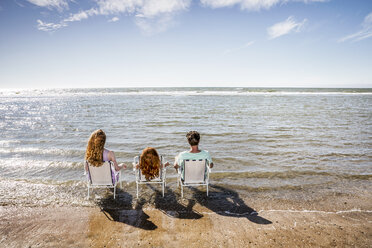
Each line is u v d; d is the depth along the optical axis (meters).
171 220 3.61
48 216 3.69
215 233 3.27
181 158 4.34
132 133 10.24
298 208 4.00
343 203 4.15
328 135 9.86
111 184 4.28
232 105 23.23
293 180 5.23
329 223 3.52
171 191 4.72
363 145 8.26
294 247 2.97
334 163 6.36
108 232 3.28
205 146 8.15
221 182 5.15
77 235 3.20
